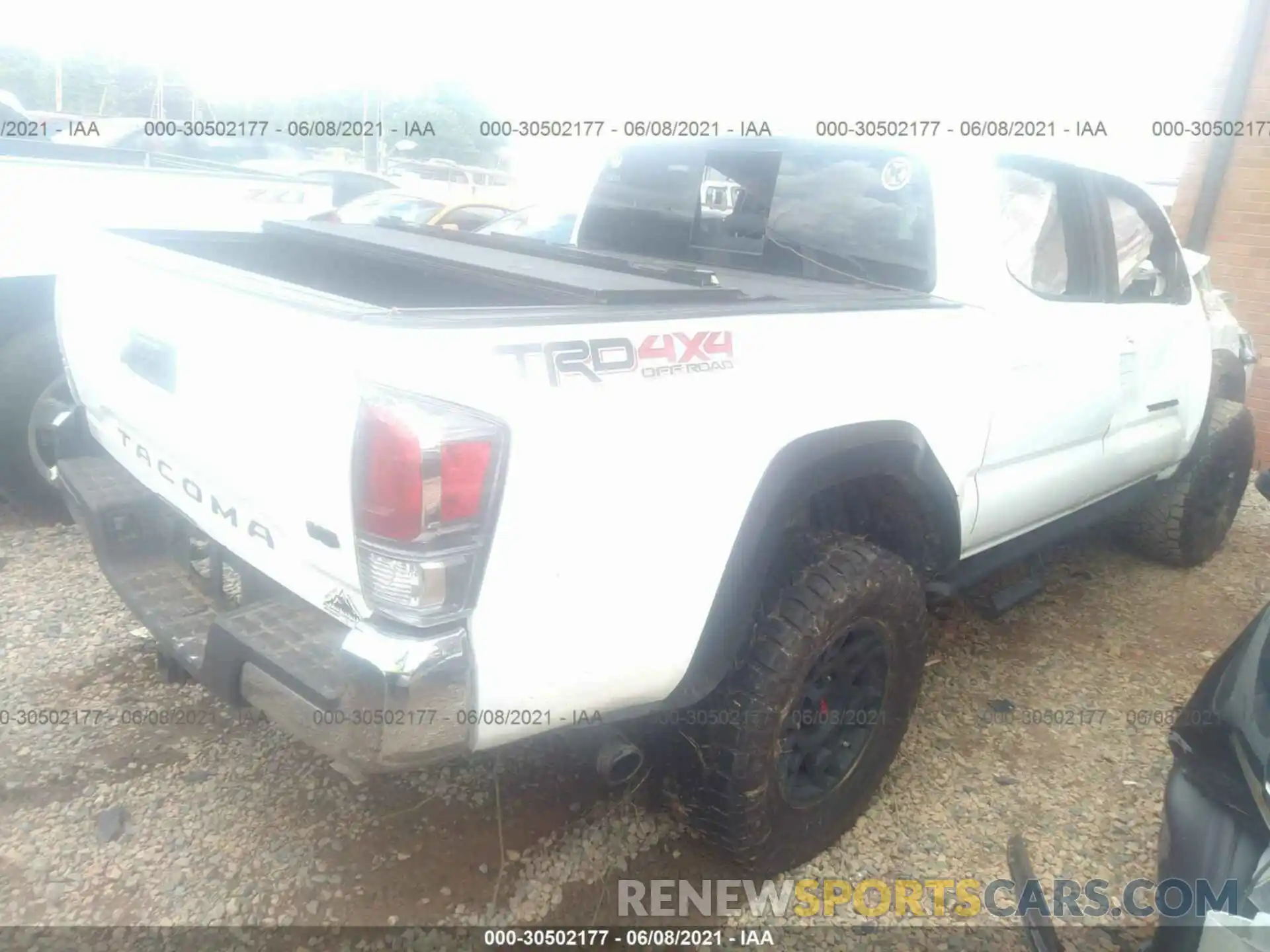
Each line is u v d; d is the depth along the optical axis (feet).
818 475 7.91
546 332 6.05
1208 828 6.30
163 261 7.85
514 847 8.58
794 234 10.49
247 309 6.55
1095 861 8.89
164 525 8.66
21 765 9.16
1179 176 22.98
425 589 5.58
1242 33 21.40
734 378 7.02
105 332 8.48
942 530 9.52
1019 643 13.07
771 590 7.73
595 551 6.28
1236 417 15.29
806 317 7.70
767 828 7.94
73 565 13.38
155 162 19.03
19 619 11.78
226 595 8.04
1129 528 15.69
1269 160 21.62
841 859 8.79
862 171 9.99
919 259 9.61
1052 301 10.55
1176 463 14.10
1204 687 7.05
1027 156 10.37
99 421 9.26
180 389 7.24
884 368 8.23
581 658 6.39
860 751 8.70
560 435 5.99
